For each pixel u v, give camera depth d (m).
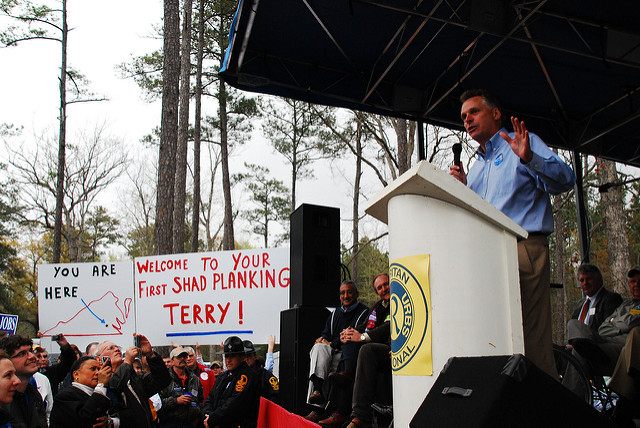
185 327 7.23
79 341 7.50
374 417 3.36
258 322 7.05
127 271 7.58
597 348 3.43
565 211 23.72
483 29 5.63
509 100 7.04
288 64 6.54
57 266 7.71
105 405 4.44
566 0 5.38
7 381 3.23
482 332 1.48
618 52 5.82
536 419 1.27
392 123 19.16
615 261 15.79
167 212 13.91
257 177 34.81
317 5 5.71
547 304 1.96
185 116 18.33
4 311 34.72
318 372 4.33
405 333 1.60
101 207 43.16
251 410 5.36
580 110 7.08
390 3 5.64
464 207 1.53
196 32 23.19
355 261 23.30
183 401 6.07
